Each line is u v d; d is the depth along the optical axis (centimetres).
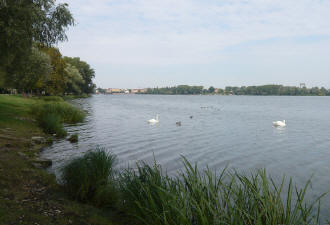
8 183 762
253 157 1576
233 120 3956
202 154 1630
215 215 473
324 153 1705
